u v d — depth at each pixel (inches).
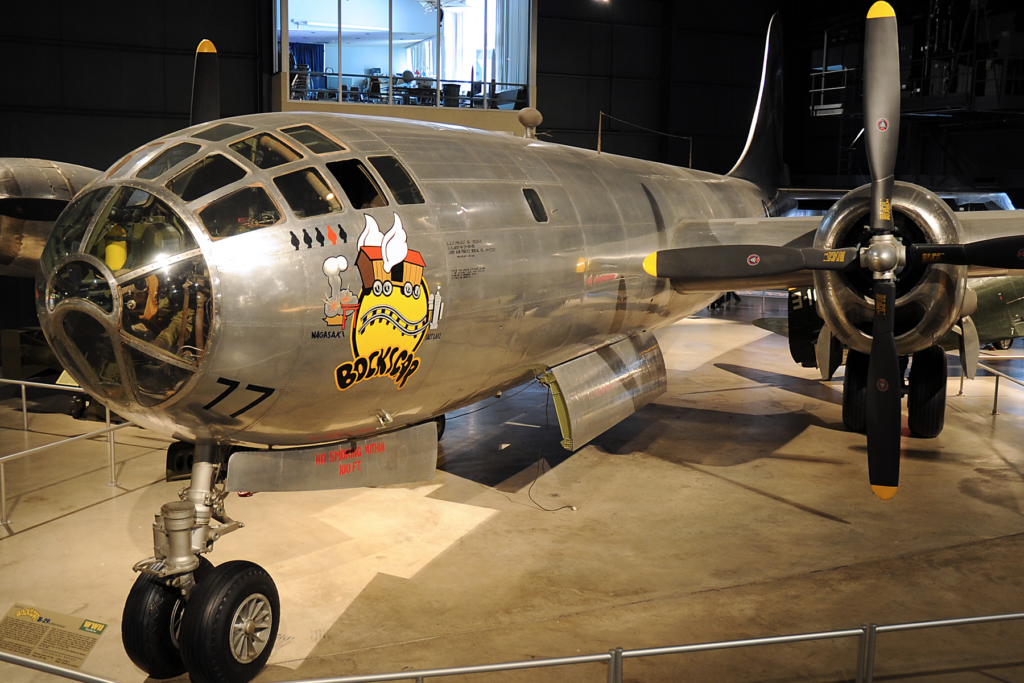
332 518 304.8
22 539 283.6
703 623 224.7
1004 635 219.8
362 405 226.2
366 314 214.1
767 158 580.4
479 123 778.8
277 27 765.3
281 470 219.0
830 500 327.0
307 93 764.6
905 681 196.1
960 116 986.1
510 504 321.4
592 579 252.5
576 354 328.2
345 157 227.8
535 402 507.2
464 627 221.8
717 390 537.0
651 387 374.3
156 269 190.1
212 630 186.7
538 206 285.3
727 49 1099.9
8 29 709.9
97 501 323.3
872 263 277.0
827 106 1085.8
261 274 195.9
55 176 442.6
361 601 237.0
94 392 204.8
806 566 263.1
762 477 356.8
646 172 392.2
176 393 195.6
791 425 447.2
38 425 446.9
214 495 214.2
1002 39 887.1
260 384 202.2
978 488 340.5
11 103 718.5
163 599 196.9
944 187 1020.5
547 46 1002.7
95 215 200.1
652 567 261.7
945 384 398.3
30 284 734.5
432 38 794.8
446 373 247.4
